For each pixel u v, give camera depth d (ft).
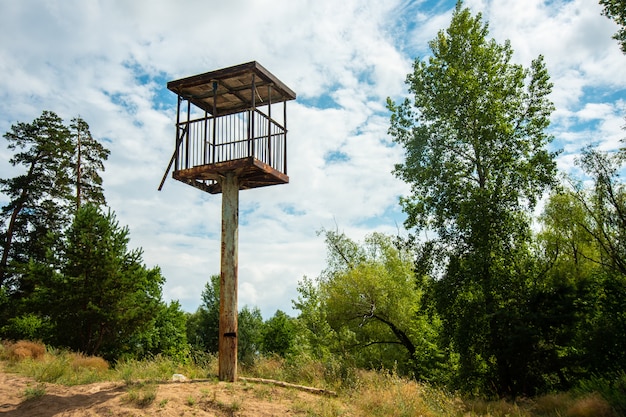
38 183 115.85
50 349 50.88
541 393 62.59
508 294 69.46
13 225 113.50
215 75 40.83
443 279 74.95
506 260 71.77
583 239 75.92
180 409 28.07
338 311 97.66
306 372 45.57
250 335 181.98
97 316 74.59
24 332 85.92
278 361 51.08
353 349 99.30
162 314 124.98
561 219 77.30
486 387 69.26
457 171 78.18
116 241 79.82
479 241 71.41
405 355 98.63
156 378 36.35
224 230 39.68
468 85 75.36
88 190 121.08
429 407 36.68
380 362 96.84
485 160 76.33
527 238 75.05
